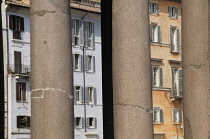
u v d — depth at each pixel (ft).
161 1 285.64
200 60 111.65
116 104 107.14
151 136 106.83
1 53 112.47
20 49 262.47
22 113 262.67
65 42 103.19
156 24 283.79
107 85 125.70
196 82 111.45
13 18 260.42
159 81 282.77
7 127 258.98
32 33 103.55
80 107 279.90
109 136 124.77
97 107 285.43
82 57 280.92
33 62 103.04
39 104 101.96
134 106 106.01
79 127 279.28
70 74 103.45
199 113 110.93
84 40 281.54
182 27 114.01
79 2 279.49
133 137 105.70
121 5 107.55
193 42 111.96
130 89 106.22
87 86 282.56
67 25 103.81
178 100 287.89
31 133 102.78
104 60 126.52
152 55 281.54
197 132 110.83
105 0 125.90
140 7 107.55
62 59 102.73
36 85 102.47
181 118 288.30
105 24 125.90
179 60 289.33
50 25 102.68
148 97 107.04
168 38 286.87
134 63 106.52
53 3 103.14
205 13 111.96
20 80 262.06
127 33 106.93
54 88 101.91
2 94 112.47
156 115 282.15
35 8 103.50
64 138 101.81
